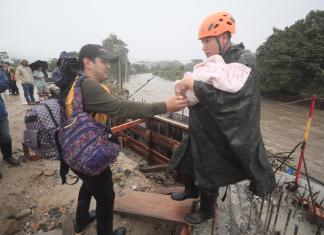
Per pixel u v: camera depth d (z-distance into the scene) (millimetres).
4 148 3898
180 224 2316
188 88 1495
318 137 14898
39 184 3527
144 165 6332
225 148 1572
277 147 12695
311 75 29000
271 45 34594
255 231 2406
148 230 2736
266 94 33906
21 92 14547
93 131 1622
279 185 3455
